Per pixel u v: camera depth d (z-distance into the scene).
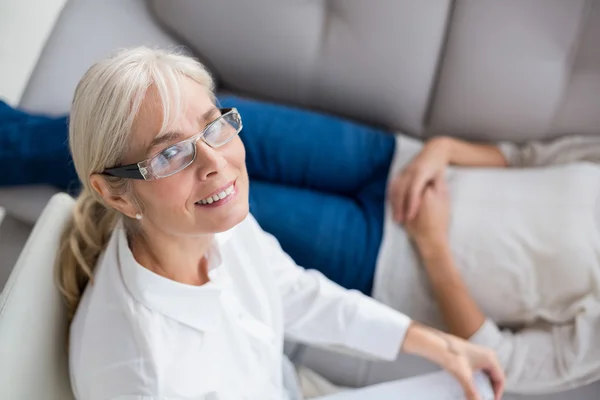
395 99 1.45
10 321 0.74
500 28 1.32
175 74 0.70
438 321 1.29
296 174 1.35
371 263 1.28
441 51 1.39
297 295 1.06
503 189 1.28
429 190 1.31
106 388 0.76
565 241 1.18
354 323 1.08
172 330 0.80
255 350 0.93
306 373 1.19
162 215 0.75
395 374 1.21
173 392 0.76
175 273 0.85
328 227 1.27
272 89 1.52
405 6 1.33
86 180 0.75
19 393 0.74
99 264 0.85
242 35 1.42
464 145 1.41
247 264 0.98
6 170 1.20
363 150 1.38
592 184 1.23
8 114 1.23
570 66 1.35
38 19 1.62
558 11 1.29
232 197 0.77
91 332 0.79
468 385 1.04
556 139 1.44
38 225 0.84
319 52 1.42
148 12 1.52
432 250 1.25
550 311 1.21
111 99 0.67
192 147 0.71
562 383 1.16
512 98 1.38
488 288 1.24
